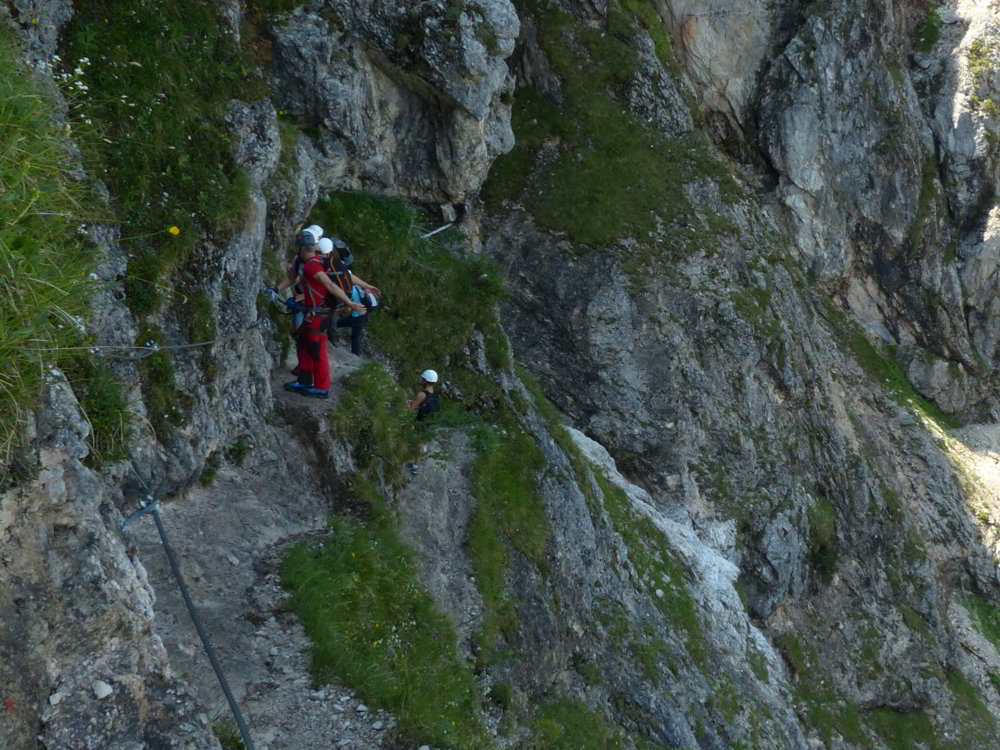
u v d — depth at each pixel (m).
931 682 24.34
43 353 5.32
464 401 14.74
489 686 11.16
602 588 15.55
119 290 8.31
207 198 9.57
